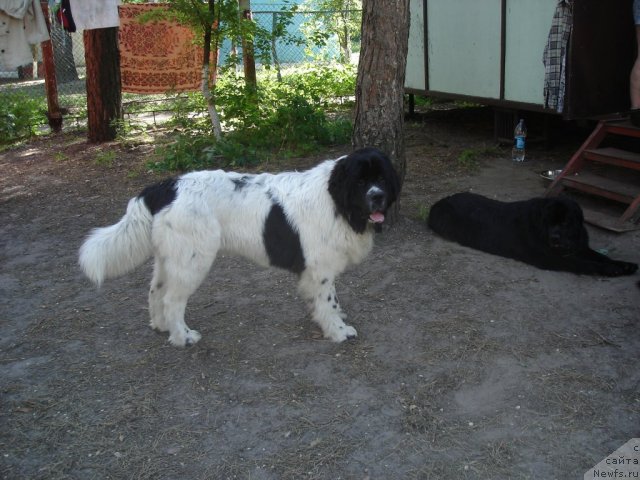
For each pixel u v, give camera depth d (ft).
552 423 10.57
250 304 15.58
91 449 10.35
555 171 24.63
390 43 18.26
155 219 12.59
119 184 27.22
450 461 9.78
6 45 32.24
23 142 37.73
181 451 10.25
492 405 11.14
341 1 62.59
